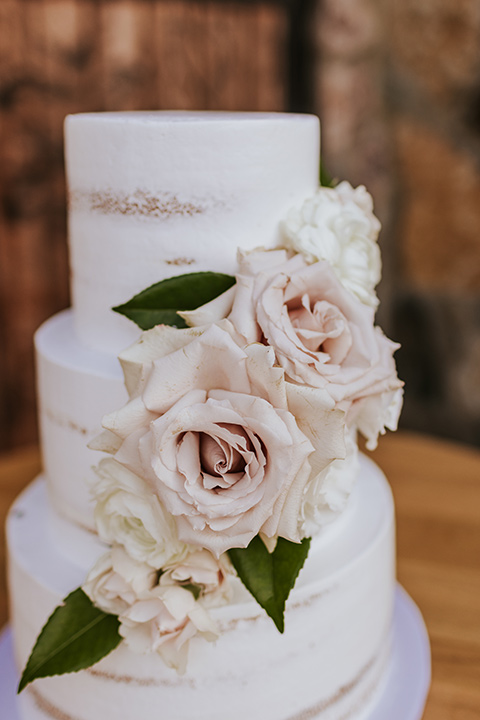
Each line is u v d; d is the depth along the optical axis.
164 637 0.52
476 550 0.82
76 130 0.58
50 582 0.60
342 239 0.56
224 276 0.55
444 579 0.79
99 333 0.60
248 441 0.48
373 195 1.23
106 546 0.61
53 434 0.62
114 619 0.56
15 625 0.65
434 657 0.71
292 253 0.56
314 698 0.59
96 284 0.59
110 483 0.52
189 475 0.48
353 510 0.66
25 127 1.10
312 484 0.51
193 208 0.56
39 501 0.71
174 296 0.55
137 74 1.12
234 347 0.47
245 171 0.56
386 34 1.18
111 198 0.57
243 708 0.57
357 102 1.19
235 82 1.19
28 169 1.12
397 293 1.29
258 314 0.50
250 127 0.55
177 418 0.47
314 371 0.50
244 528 0.48
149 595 0.52
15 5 1.05
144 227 0.56
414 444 1.02
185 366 0.48
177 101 1.16
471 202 1.23
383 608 0.65
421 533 0.85
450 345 1.29
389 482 0.93
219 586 0.53
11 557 0.64
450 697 0.67
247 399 0.47
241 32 1.17
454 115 1.20
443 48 1.18
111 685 0.57
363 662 0.63
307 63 1.20
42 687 0.61
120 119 0.56
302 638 0.57
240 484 0.48
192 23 1.13
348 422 0.53
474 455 0.99
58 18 1.07
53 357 0.60
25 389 1.22
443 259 1.26
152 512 0.51
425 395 1.33
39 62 1.08
